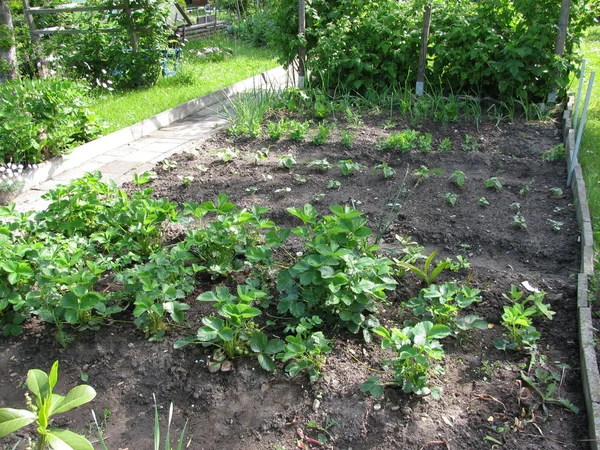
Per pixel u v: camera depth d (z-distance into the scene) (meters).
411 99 7.40
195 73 10.20
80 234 4.01
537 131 6.38
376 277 3.21
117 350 3.14
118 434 2.69
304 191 5.08
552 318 3.29
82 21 10.64
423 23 7.35
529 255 4.02
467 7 7.62
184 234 4.28
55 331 3.30
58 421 2.75
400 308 3.40
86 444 2.17
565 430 2.59
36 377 2.32
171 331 3.24
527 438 2.56
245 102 7.15
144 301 3.00
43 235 3.76
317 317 3.06
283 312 3.19
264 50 13.58
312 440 2.60
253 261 3.59
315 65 8.04
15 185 5.30
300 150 6.12
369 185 5.16
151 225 3.84
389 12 7.89
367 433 2.62
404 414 2.69
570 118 6.26
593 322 3.25
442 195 4.88
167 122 7.74
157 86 9.65
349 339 3.17
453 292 3.18
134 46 9.55
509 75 7.12
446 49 7.49
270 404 2.78
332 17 8.31
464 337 3.20
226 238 3.64
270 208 4.76
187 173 5.62
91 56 9.68
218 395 2.84
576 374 2.90
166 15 9.85
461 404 2.76
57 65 9.39
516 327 3.20
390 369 2.96
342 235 3.33
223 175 5.50
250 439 2.62
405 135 5.89
